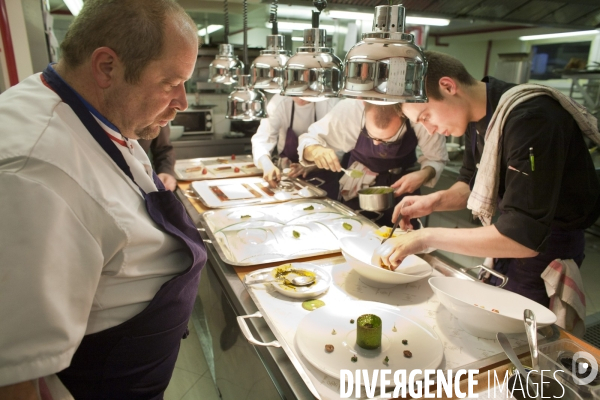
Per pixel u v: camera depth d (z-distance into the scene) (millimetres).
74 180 851
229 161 3559
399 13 951
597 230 4105
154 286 1054
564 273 1458
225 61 2480
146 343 1056
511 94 1362
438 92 1456
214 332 1786
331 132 2826
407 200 1907
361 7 2246
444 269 1534
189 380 2256
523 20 2762
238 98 2188
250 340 1072
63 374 1010
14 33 2480
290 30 4410
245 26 2213
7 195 757
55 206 796
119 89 939
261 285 1426
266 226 1945
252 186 2771
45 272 769
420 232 1380
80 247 848
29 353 762
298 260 1652
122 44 884
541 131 1234
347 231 1924
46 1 2828
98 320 978
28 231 757
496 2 2408
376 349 1048
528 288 1556
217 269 1616
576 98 4480
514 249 1233
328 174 3074
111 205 905
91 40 896
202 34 5094
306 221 2055
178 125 4621
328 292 1395
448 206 1906
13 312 745
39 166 805
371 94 932
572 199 1419
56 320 788
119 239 919
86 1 924
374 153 2768
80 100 951
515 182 1259
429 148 2754
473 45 6695
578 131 1392
